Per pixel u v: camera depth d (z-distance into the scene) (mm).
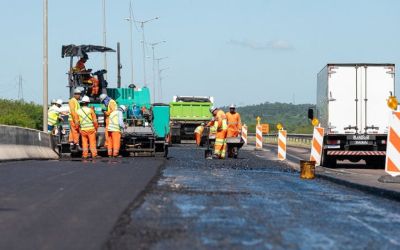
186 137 80500
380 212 18328
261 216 16578
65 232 13625
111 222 14844
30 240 12805
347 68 39469
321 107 41719
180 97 82312
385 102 39406
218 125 43344
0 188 21109
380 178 26422
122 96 44062
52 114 44750
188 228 14469
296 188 24547
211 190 22312
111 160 37531
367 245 13289
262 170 33844
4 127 34156
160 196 19984
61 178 24625
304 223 15742
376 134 39156
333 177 28641
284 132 45375
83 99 38812
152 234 13625
